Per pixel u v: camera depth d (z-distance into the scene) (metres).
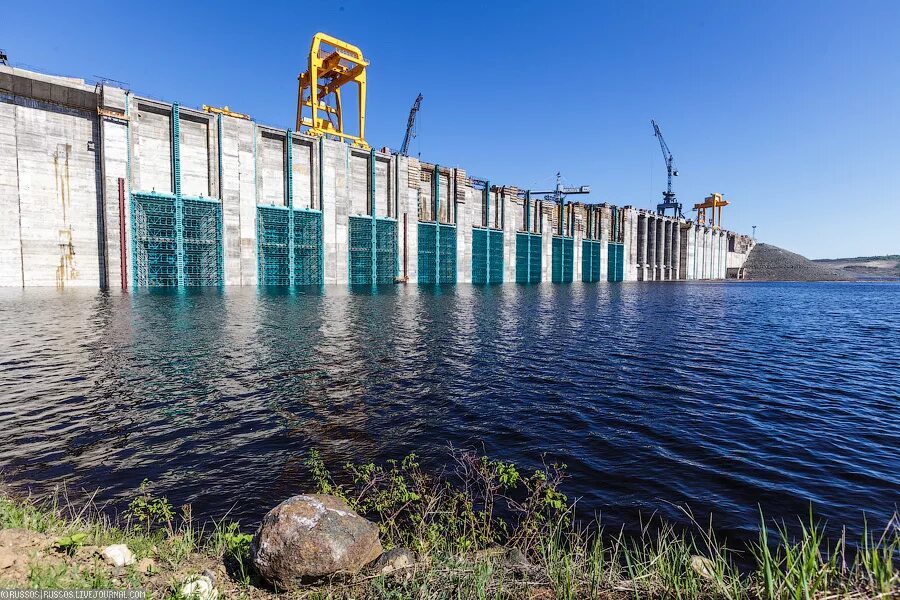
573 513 9.79
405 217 110.19
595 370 24.52
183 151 76.25
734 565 7.98
